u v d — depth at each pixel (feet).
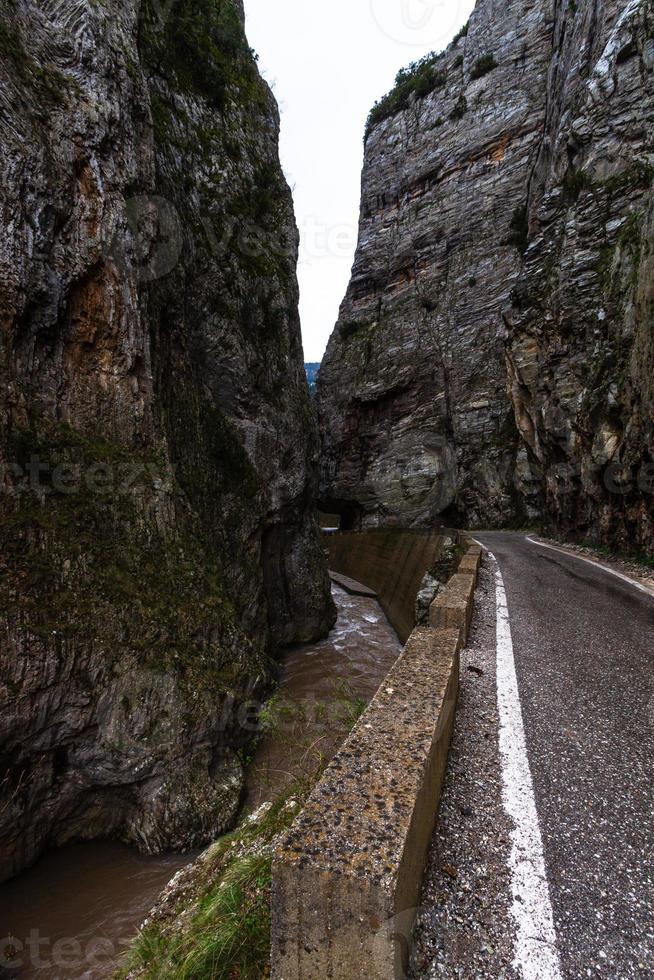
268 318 52.01
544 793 8.91
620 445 40.98
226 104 50.06
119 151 29.37
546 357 61.93
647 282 36.42
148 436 30.17
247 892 7.85
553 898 6.56
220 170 47.11
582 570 36.09
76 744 21.30
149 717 22.84
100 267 27.63
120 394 28.68
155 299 32.91
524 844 7.59
